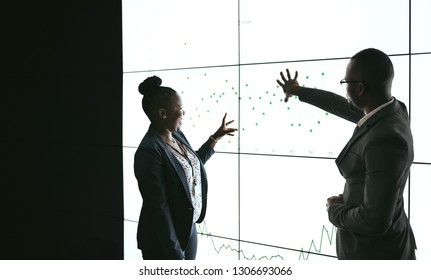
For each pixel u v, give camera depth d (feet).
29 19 8.62
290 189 5.60
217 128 6.14
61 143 8.39
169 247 4.69
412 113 4.72
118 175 7.55
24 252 8.99
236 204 6.07
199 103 6.29
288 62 5.51
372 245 3.89
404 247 3.93
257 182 5.87
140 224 5.07
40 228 8.84
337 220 3.91
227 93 6.03
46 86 8.53
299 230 5.56
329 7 5.20
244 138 5.93
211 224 6.32
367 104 3.83
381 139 3.49
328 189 5.31
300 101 5.40
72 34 8.02
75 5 7.93
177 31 6.45
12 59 8.95
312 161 5.41
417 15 4.66
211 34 6.14
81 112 8.02
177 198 4.87
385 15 4.85
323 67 5.25
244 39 5.85
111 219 7.72
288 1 5.49
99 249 7.93
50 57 8.40
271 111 5.68
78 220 8.23
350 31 5.07
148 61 6.81
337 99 4.72
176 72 6.49
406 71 4.74
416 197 4.73
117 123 7.47
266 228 5.82
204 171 5.41
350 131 5.12
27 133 8.91
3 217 9.32
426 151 4.65
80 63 7.93
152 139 4.86
